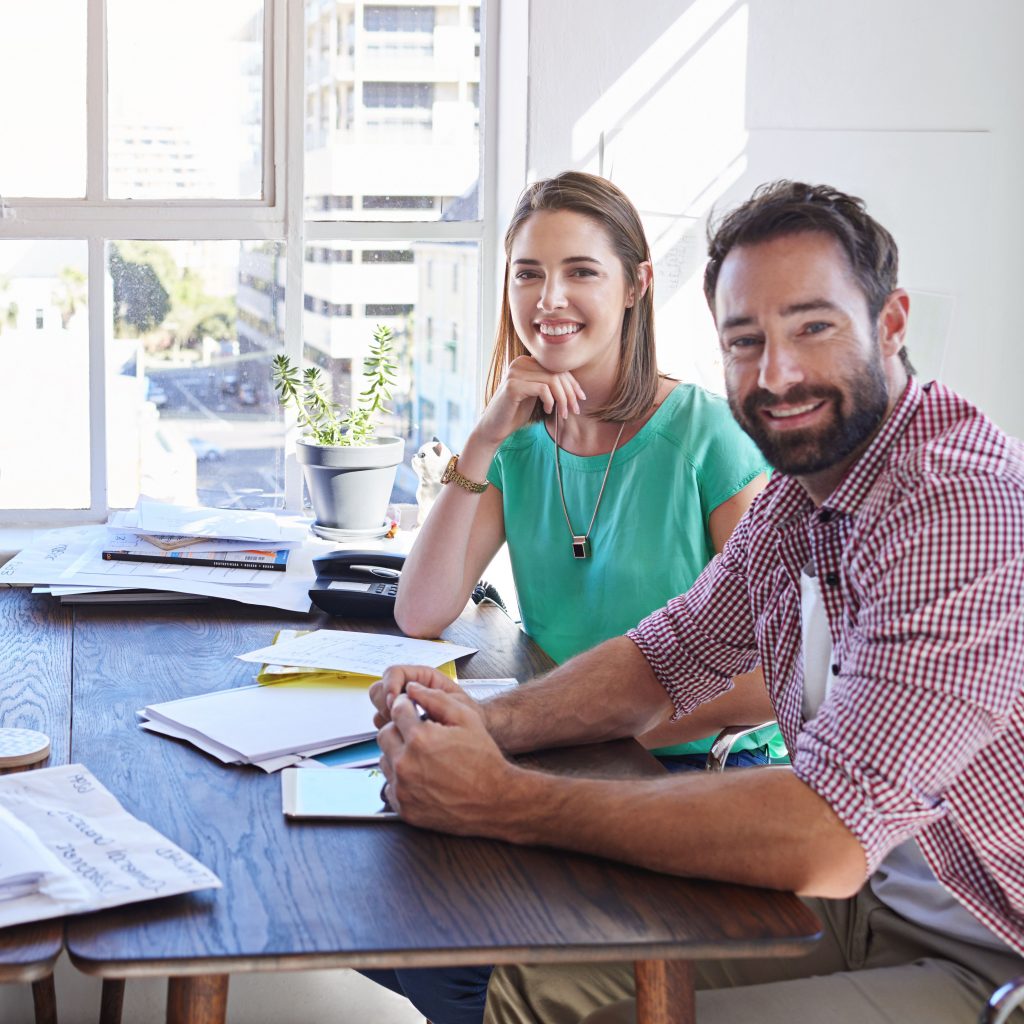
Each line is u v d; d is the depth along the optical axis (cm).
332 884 109
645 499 186
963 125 267
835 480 130
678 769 178
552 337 186
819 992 127
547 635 194
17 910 99
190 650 175
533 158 254
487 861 114
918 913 137
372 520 253
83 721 146
